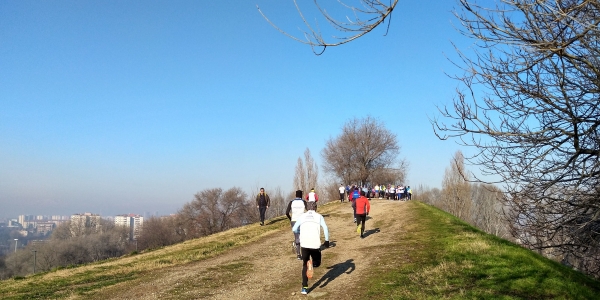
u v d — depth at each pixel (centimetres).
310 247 801
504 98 590
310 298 780
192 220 6562
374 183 5834
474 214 4588
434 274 869
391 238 1434
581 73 546
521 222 740
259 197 2330
